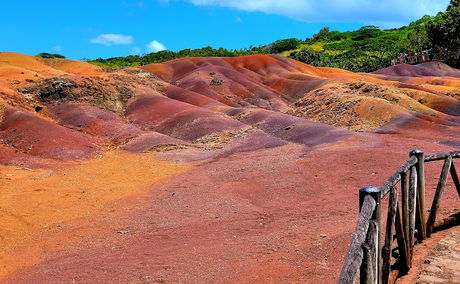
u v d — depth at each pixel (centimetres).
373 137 2194
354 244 294
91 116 3130
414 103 3303
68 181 1612
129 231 969
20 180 1650
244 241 787
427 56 8475
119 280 639
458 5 9031
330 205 1027
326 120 3394
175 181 1568
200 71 6019
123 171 1816
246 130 2717
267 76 6366
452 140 2233
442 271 483
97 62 8850
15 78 3722
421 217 571
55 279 679
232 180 1493
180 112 3284
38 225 1064
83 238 934
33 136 2391
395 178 434
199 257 710
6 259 830
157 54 9700
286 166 1639
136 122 3297
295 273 573
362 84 3997
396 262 515
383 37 12462
